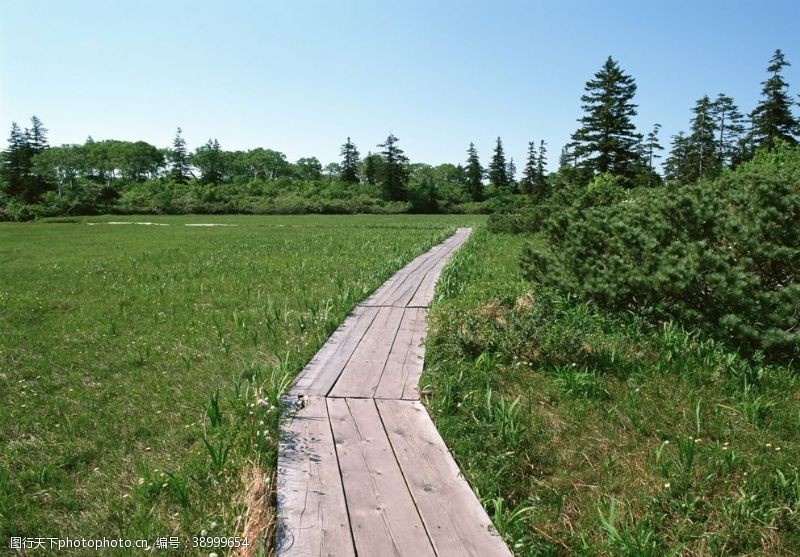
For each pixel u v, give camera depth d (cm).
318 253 1645
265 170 12206
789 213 565
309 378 520
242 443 386
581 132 4472
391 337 669
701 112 5556
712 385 506
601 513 319
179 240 2241
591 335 611
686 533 312
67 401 494
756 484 353
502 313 675
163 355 629
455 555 269
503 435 406
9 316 802
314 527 289
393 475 344
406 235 2461
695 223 629
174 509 329
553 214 912
